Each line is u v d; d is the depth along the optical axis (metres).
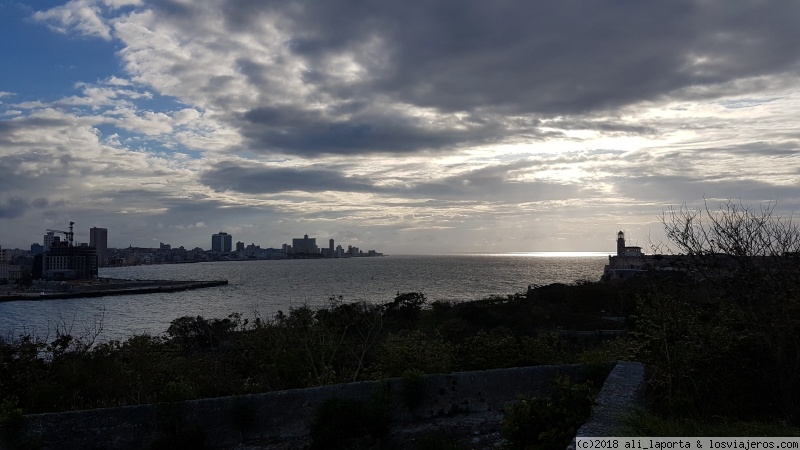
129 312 61.59
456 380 8.23
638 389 6.42
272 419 7.74
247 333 12.73
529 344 11.68
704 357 7.47
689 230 8.16
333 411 7.46
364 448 7.29
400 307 41.25
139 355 10.62
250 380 10.95
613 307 41.25
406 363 10.55
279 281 133.62
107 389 9.75
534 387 8.27
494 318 39.66
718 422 6.53
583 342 23.84
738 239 7.71
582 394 5.61
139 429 7.42
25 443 6.97
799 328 7.14
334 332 13.36
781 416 7.04
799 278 7.25
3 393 9.05
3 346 10.07
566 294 47.19
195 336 15.41
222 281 126.81
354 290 93.12
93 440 7.27
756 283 7.38
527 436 5.39
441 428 7.61
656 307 8.05
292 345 12.01
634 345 8.42
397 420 7.91
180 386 7.84
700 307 7.91
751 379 7.48
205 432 7.55
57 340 10.41
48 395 9.05
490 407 8.20
